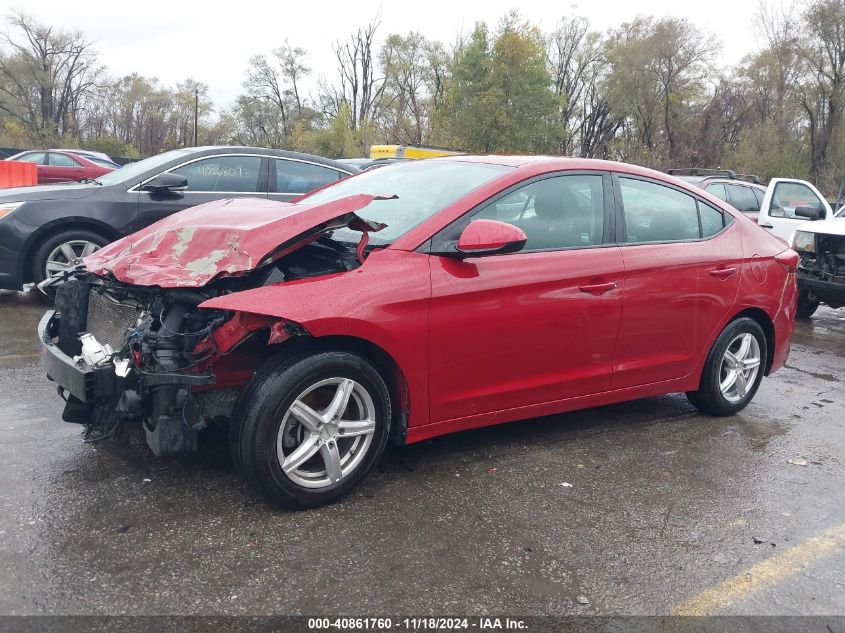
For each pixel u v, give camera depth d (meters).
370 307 3.30
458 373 3.67
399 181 4.29
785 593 2.92
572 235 4.06
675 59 43.72
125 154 53.78
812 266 8.73
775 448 4.49
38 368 5.21
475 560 3.01
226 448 3.94
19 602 2.57
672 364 4.56
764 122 39.00
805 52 35.91
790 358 7.00
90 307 3.85
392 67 53.47
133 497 3.37
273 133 61.00
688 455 4.29
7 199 6.93
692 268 4.50
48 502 3.28
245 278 3.37
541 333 3.88
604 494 3.70
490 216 3.75
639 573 3.00
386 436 3.53
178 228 3.53
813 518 3.57
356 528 3.21
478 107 37.00
